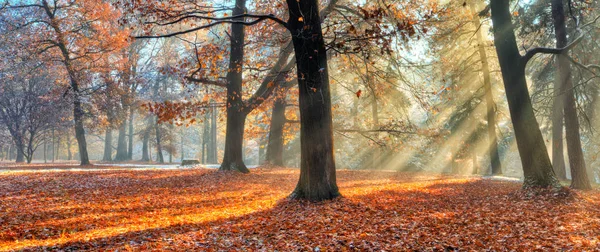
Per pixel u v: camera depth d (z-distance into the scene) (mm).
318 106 11336
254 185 16484
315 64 11227
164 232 7863
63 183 15281
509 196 12969
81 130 31172
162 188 14812
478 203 12000
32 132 35188
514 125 13305
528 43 20344
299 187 11617
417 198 13102
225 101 21547
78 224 8625
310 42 11188
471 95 29016
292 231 7793
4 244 6711
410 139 28469
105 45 30000
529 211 10148
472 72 27203
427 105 17188
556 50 12641
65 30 29781
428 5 17375
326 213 9562
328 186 11328
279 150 29141
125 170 22109
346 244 6746
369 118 32656
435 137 24500
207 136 51812
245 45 21172
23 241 7027
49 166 30078
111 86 31641
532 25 18016
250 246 6719
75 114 30391
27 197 11891
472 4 23219
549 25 18156
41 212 9734
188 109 16141
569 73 15594
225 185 16188
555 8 15852
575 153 15352
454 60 26516
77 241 6906
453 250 6547
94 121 32125
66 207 10531
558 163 20469
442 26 20484
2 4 28547
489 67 28438
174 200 12320
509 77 13320
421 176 23828
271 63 21891
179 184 16125
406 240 7051
